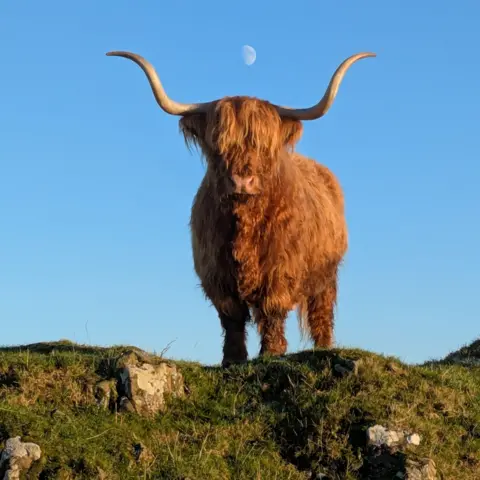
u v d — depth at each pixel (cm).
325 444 1020
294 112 1273
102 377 1071
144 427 1022
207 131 1243
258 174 1213
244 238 1234
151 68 1266
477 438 1066
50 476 905
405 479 970
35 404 1021
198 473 951
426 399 1105
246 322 1322
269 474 985
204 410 1080
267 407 1080
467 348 1648
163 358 1150
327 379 1106
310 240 1384
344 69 1266
